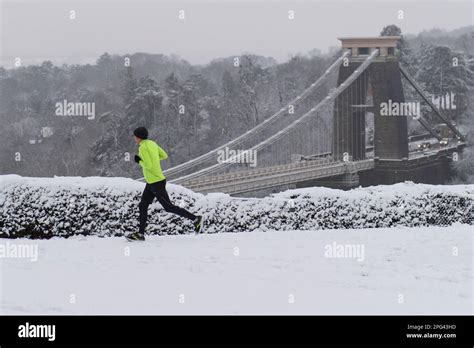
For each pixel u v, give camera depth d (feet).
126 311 26.68
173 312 26.53
